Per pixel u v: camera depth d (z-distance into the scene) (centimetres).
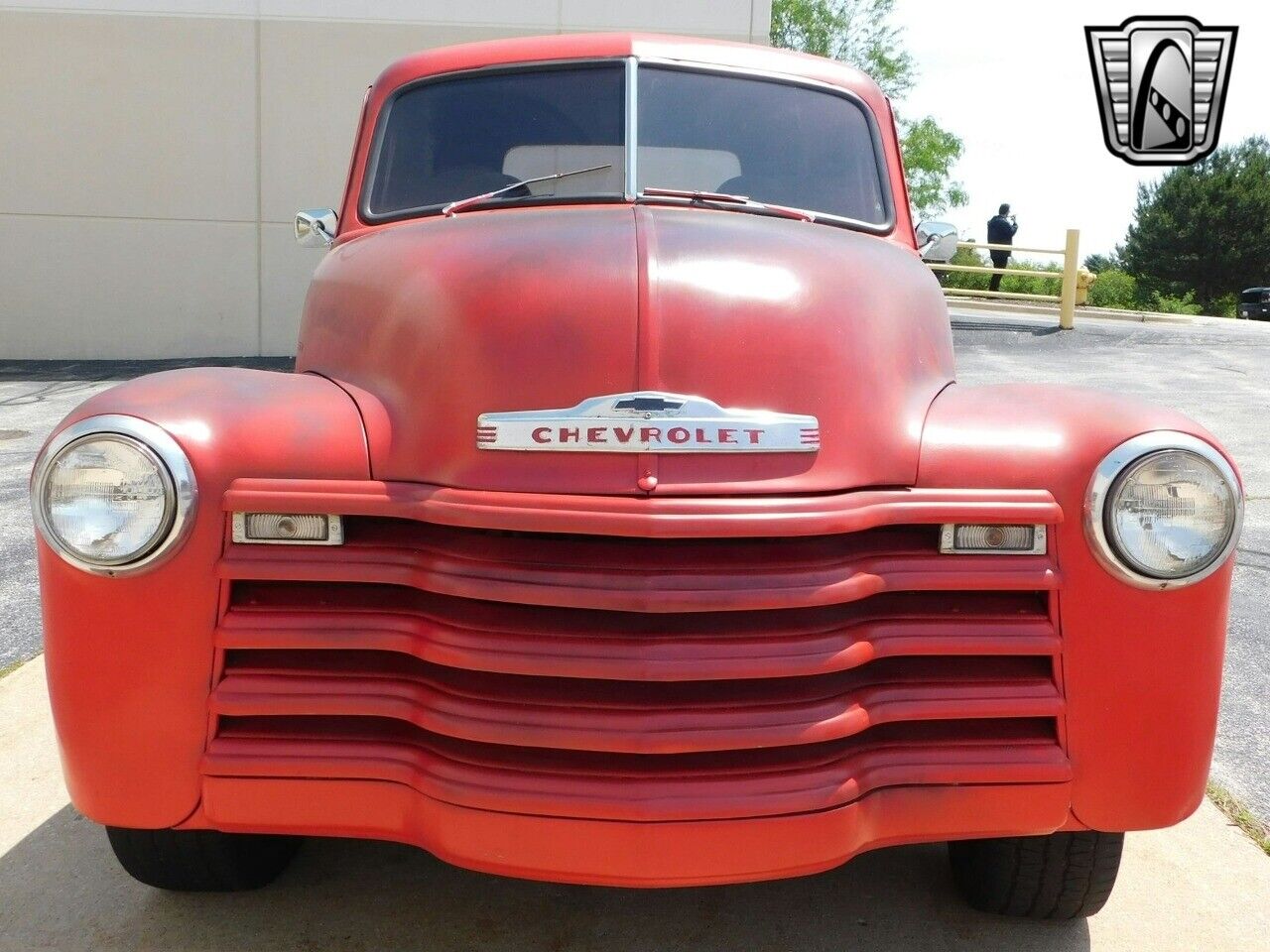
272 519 197
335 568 195
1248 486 728
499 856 188
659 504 187
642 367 201
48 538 194
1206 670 201
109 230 1288
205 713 196
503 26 1268
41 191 1276
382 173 317
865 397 211
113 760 198
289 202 1300
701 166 302
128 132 1273
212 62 1266
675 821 185
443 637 190
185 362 1286
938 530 202
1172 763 201
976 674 200
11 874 262
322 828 198
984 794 198
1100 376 1226
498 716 188
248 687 196
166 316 1310
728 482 192
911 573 197
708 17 1270
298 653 199
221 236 1300
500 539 194
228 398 209
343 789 196
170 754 197
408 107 323
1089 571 199
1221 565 200
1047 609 201
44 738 333
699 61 319
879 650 195
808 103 321
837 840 190
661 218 249
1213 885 269
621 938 243
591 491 191
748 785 188
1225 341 1578
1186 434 198
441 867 271
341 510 195
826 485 197
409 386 214
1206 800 313
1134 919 253
